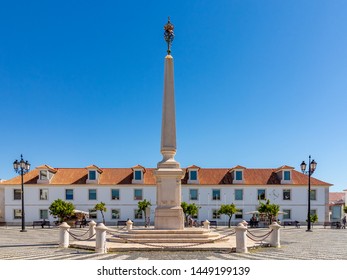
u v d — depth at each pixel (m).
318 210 44.00
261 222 39.84
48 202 43.72
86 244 17.53
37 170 45.97
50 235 27.38
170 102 20.16
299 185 44.00
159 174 19.22
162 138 20.03
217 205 43.88
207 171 46.28
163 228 18.89
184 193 43.97
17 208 43.56
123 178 45.03
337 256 14.94
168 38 20.77
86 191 44.06
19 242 21.38
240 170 44.53
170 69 20.33
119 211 43.97
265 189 44.16
